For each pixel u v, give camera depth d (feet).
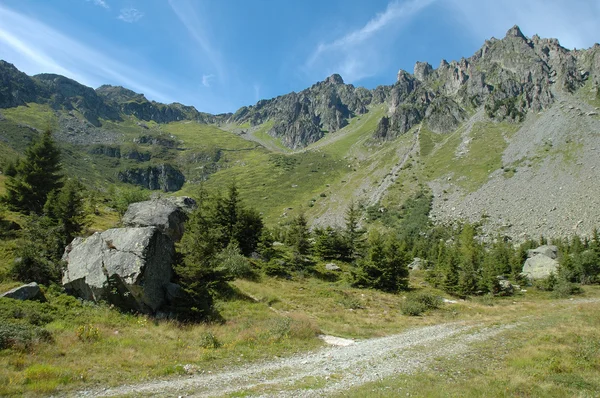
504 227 408.26
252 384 47.29
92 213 208.33
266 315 96.43
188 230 132.46
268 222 633.61
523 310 135.54
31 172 168.96
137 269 81.46
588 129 568.00
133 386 44.91
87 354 55.42
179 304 85.92
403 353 66.80
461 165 636.89
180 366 53.67
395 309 128.88
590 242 284.00
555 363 53.26
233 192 180.86
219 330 80.12
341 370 55.06
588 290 201.67
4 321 59.31
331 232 235.20
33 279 84.69
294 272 171.42
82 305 79.25
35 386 41.04
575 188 433.48
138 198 267.80
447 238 418.31
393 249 177.68
